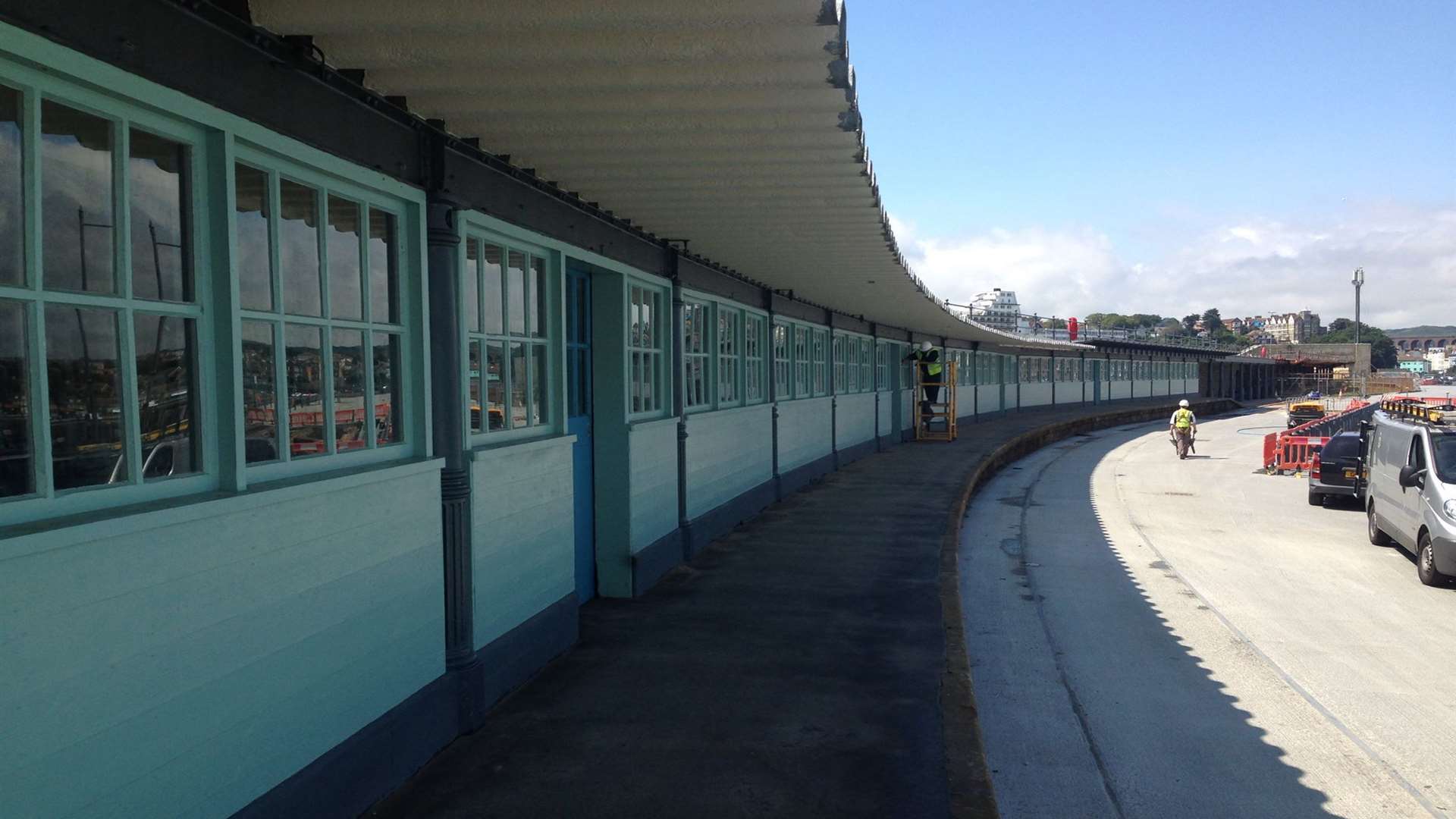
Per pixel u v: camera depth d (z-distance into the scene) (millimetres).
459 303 5012
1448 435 10469
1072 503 16266
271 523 3539
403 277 4672
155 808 3020
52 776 2662
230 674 3332
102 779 2820
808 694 5633
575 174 5965
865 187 6383
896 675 5980
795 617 7348
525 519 5863
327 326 4062
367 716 4172
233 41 3398
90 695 2777
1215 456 25641
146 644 2969
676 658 6316
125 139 3037
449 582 4891
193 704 3166
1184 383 63344
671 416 9227
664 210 7266
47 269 2809
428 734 4625
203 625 3203
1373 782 5105
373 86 4172
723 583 8484
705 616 7398
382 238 4559
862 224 7902
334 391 4125
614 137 5113
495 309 5688
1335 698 6449
